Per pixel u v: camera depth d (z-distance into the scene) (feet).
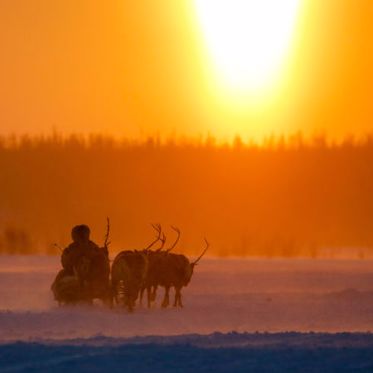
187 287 412.98
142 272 293.64
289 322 279.90
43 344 216.54
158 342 219.41
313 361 199.31
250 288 416.26
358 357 203.21
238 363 196.85
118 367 192.54
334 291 402.93
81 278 302.66
